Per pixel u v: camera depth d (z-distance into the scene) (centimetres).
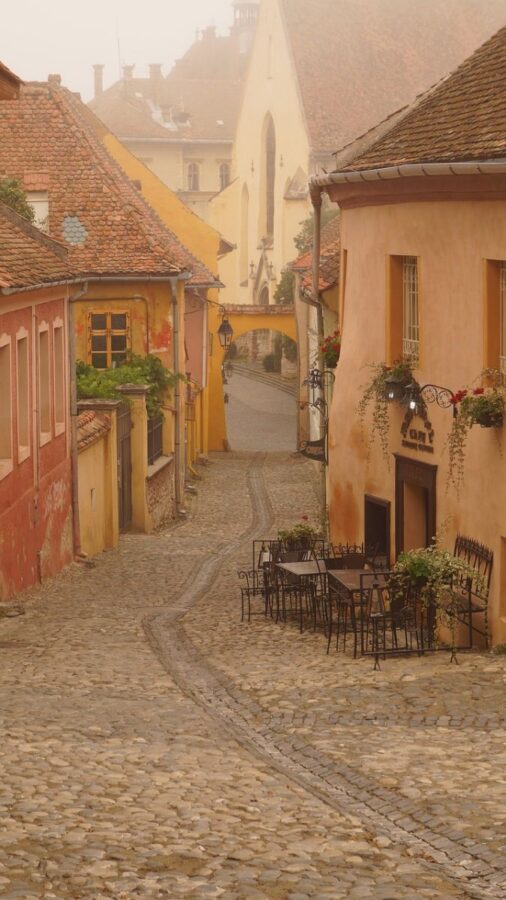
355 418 1908
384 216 1781
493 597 1480
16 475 2048
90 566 2488
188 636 1681
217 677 1380
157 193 5003
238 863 740
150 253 3316
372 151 1823
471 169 1441
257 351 8231
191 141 10744
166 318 3344
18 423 2084
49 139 3525
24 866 723
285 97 8100
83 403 2781
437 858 761
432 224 1636
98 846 764
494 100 1625
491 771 945
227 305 5300
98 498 2725
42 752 1007
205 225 4997
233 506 3603
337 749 1041
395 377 1720
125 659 1495
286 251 7750
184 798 884
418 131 1752
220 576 2347
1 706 1198
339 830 814
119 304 3325
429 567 1450
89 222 3356
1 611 1862
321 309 2325
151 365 3278
